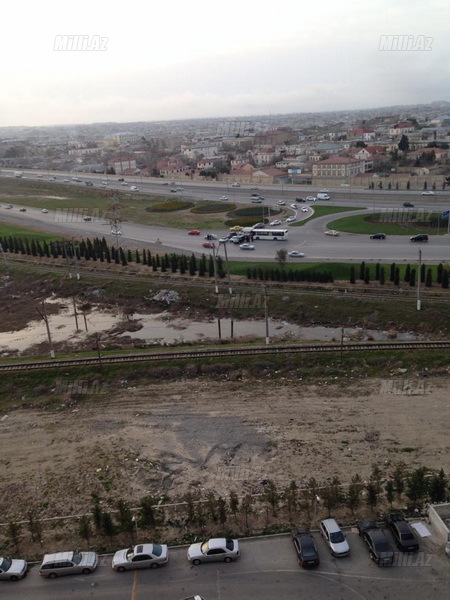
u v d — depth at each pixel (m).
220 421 41.59
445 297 62.59
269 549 28.62
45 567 27.50
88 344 61.16
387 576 26.31
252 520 30.92
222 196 146.25
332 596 25.45
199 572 27.42
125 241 103.31
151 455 37.84
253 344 55.22
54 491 34.75
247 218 114.25
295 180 167.50
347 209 116.56
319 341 55.88
